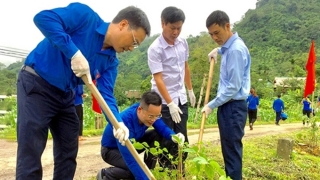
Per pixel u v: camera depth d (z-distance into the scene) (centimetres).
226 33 377
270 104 3262
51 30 239
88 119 1462
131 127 360
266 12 9900
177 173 299
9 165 552
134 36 261
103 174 382
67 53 241
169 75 404
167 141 376
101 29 265
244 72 384
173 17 376
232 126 382
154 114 346
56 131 296
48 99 266
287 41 8138
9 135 917
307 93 993
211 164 233
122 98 3681
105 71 297
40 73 261
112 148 376
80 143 799
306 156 716
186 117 420
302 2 10162
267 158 634
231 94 369
